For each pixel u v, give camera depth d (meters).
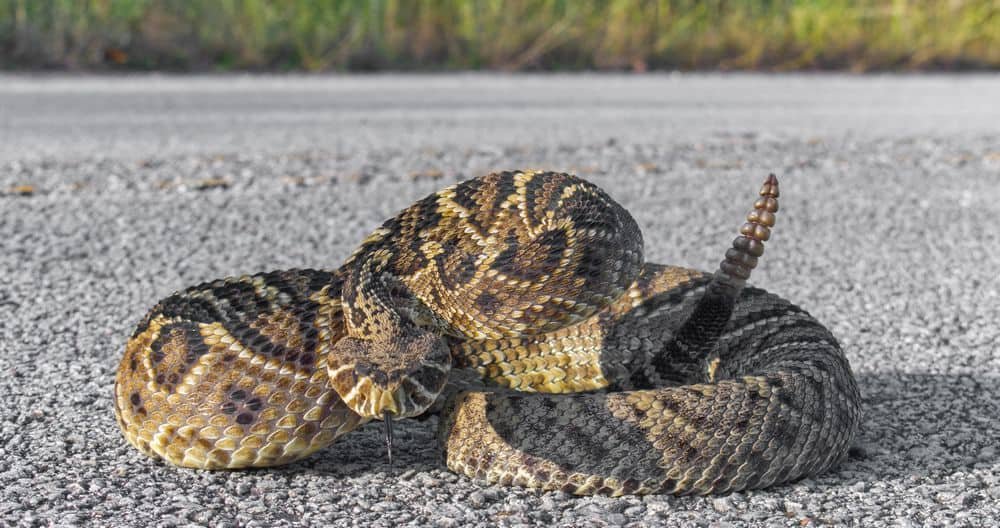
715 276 1.03
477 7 2.86
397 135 1.99
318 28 2.73
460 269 1.04
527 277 1.02
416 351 0.97
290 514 0.94
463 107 2.28
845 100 2.49
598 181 1.75
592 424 0.96
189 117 2.10
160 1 2.66
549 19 2.90
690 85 2.65
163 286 1.34
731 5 3.10
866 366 1.18
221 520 0.94
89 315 1.26
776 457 0.97
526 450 0.97
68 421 1.06
